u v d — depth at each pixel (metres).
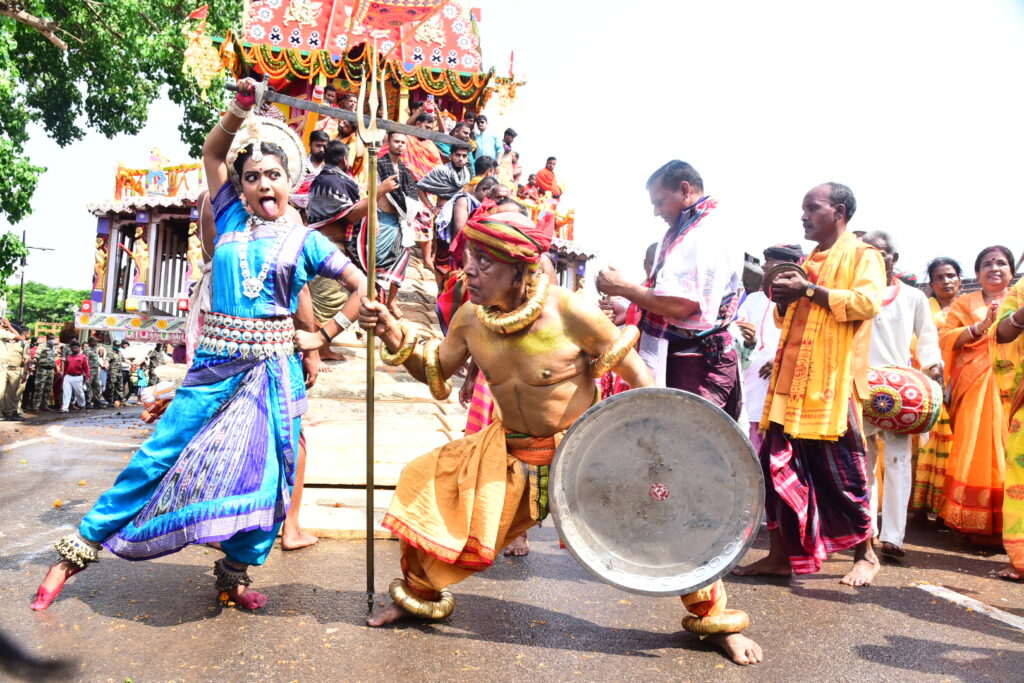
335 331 3.53
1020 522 4.20
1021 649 3.22
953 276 6.62
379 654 2.90
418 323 9.96
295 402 3.41
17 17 19.12
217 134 3.40
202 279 3.84
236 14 20.58
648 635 3.23
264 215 3.40
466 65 14.05
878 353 5.37
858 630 3.40
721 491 2.94
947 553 5.18
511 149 16.42
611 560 2.98
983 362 5.50
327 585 3.70
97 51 21.72
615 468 2.98
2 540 4.27
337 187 6.88
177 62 21.23
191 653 2.83
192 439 3.21
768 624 3.45
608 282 3.86
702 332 3.93
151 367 23.75
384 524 3.15
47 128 25.09
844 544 4.21
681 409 2.89
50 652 2.78
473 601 3.60
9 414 14.09
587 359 3.14
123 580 3.68
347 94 14.09
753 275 5.57
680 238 3.87
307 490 5.25
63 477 6.43
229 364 3.27
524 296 3.07
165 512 3.11
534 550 4.66
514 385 3.11
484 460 3.16
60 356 17.86
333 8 13.30
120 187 20.42
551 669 2.83
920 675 2.90
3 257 19.31
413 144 10.70
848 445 4.16
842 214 4.30
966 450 5.43
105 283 20.67
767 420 4.26
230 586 3.33
